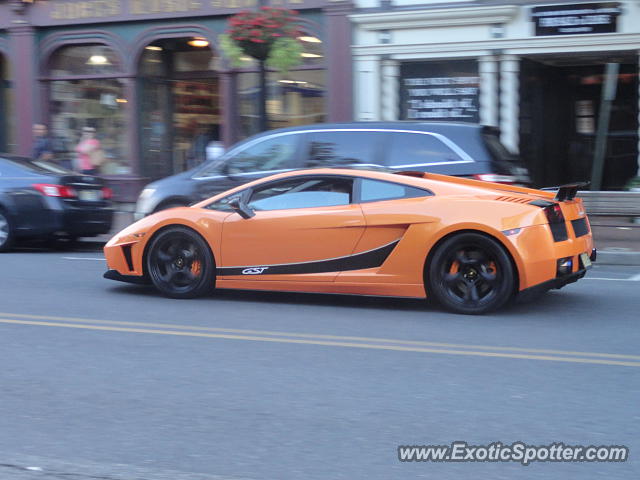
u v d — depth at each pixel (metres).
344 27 17.25
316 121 17.81
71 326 7.17
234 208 8.04
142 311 7.83
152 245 8.43
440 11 16.38
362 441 4.40
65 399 5.13
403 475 3.96
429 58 16.84
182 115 19.77
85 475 3.90
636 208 12.68
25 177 12.75
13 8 20.05
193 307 8.02
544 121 17.98
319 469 4.02
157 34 19.02
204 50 19.39
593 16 15.55
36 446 4.35
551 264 7.25
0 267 10.99
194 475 3.91
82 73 20.00
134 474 3.92
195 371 5.73
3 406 5.00
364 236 7.66
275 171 11.26
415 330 6.97
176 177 12.00
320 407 4.95
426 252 7.47
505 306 7.99
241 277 8.13
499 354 6.15
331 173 7.97
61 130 20.36
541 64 17.66
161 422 4.71
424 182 7.73
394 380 5.50
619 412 4.83
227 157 11.65
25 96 20.33
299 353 6.21
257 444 4.36
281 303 8.23
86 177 13.09
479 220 7.29
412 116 17.23
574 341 6.57
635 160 18.16
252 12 14.52
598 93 18.27
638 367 5.79
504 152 10.56
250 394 5.21
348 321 7.36
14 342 6.59
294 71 17.83
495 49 16.31
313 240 7.82
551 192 8.11
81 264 11.32
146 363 5.95
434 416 4.78
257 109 18.47
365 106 17.38
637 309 7.88
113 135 19.83
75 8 19.61
